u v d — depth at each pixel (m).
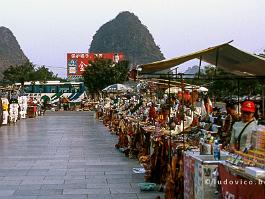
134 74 8.80
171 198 7.05
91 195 8.18
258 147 5.05
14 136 20.19
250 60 8.38
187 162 6.40
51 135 20.66
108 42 126.56
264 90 10.32
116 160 12.47
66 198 7.94
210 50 7.78
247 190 4.57
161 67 8.25
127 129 14.57
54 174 10.27
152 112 13.32
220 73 11.84
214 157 5.94
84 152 14.27
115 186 8.95
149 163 9.67
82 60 66.44
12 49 118.81
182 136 8.57
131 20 129.50
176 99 12.99
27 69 67.69
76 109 52.91
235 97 15.17
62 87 53.62
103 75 49.62
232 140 6.35
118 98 27.14
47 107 52.41
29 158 12.88
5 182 9.33
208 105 11.94
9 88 36.56
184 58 7.76
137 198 7.94
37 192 8.40
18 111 32.72
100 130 23.72
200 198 5.66
